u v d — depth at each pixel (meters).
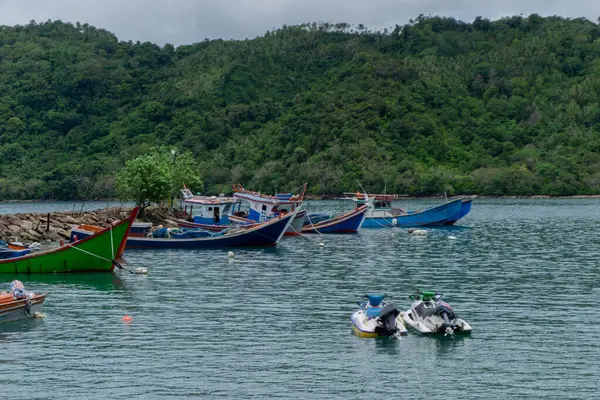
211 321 36.81
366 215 98.50
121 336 34.00
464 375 28.58
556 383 27.73
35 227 78.12
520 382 27.84
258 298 42.81
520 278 50.50
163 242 68.81
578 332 34.59
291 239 80.88
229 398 26.34
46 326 35.84
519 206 174.25
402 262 59.59
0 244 60.78
